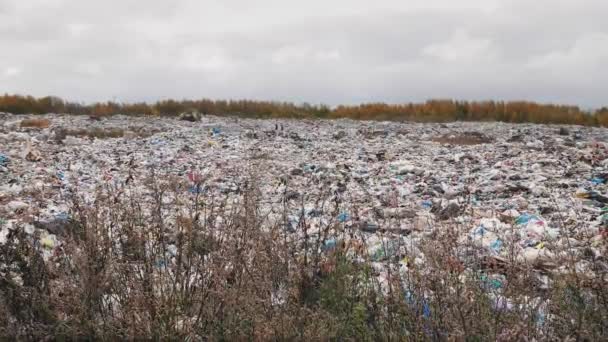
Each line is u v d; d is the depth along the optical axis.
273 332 4.20
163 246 4.61
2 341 4.22
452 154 15.93
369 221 7.26
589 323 4.12
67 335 4.24
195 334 4.19
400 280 4.42
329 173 12.50
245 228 4.73
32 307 4.30
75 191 7.23
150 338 4.20
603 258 5.12
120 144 18.47
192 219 4.77
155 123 26.80
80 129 22.16
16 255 4.49
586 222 7.53
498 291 4.53
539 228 7.06
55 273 4.55
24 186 10.33
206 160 14.89
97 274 4.33
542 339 4.02
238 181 10.55
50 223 6.35
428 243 4.84
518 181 11.07
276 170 12.79
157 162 14.27
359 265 4.84
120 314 4.40
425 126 27.08
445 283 4.21
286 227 5.61
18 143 16.75
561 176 11.56
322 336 4.21
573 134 22.75
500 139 20.86
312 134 22.59
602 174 11.23
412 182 11.47
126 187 8.85
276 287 4.66
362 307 4.32
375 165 13.73
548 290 4.52
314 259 4.85
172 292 4.35
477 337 3.95
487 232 6.86
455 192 9.98
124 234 4.75
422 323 4.11
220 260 4.45
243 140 20.20
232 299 4.28
